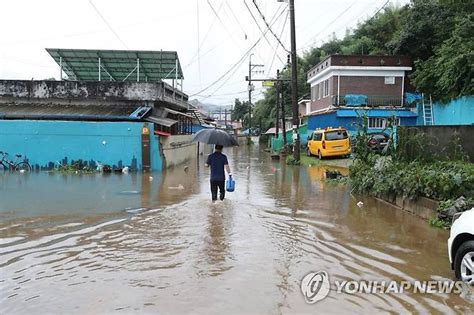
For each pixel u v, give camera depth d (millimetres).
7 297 4977
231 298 5012
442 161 12023
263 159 32062
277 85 47688
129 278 5629
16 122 20594
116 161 20656
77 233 8039
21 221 9078
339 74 34125
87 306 4742
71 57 28453
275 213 10164
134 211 10211
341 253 6906
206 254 6734
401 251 7055
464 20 25406
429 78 28625
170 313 4586
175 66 29484
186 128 34500
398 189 11102
